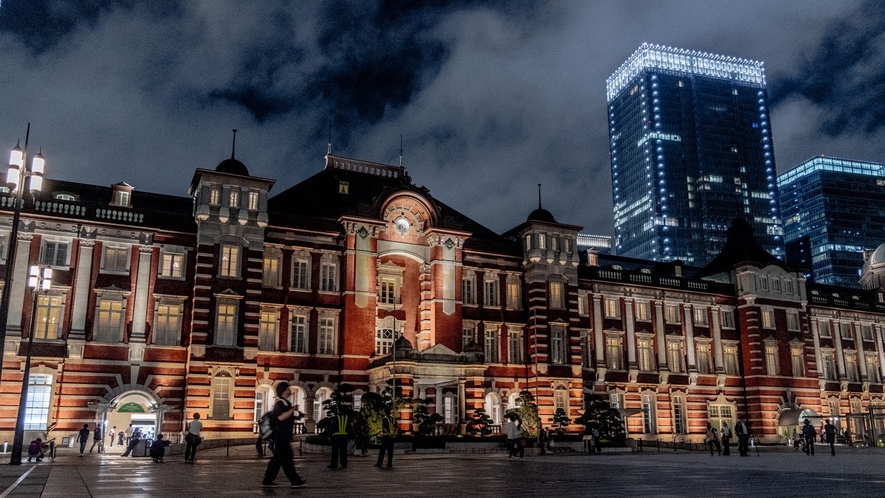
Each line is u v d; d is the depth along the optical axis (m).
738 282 77.69
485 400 61.94
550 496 16.48
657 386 70.88
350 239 58.47
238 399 51.22
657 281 73.50
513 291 65.25
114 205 51.66
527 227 65.81
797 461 36.72
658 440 65.56
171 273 52.47
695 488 19.00
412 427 53.31
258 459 37.97
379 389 54.88
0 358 28.08
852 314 84.81
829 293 89.56
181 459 38.09
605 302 70.50
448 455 43.69
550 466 30.11
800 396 76.19
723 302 76.81
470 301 63.06
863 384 82.69
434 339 59.41
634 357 70.12
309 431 54.59
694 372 72.81
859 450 60.66
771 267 78.56
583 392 65.94
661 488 18.95
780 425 73.81
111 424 49.41
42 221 49.38
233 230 53.53
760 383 74.06
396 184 63.81
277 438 18.59
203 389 50.28
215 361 50.88
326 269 58.19
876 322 86.44
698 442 70.56
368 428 46.62
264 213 54.62
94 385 48.75
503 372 62.78
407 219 61.81
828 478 23.05
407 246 61.16
